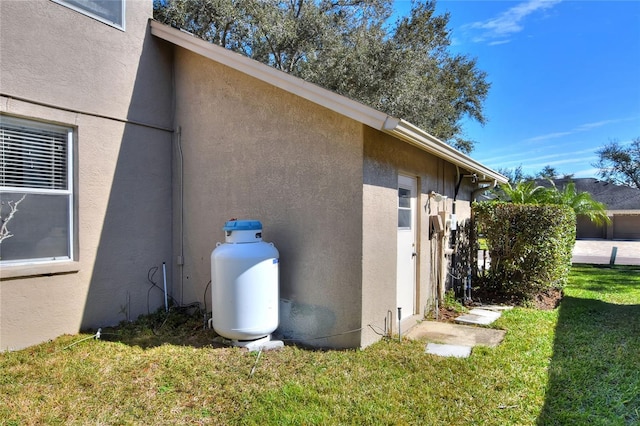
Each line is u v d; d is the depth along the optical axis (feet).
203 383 11.44
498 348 15.01
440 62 63.21
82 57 16.02
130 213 17.88
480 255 34.27
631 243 84.74
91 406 10.11
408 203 19.39
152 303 18.85
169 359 13.15
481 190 32.01
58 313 15.24
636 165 114.52
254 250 14.37
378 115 13.08
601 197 103.24
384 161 15.99
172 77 19.76
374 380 11.88
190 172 19.04
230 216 17.58
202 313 18.38
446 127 57.88
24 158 14.51
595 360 13.83
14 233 14.21
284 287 15.98
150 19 18.75
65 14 15.42
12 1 13.84
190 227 19.12
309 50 43.57
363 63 43.09
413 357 13.73
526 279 25.18
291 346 14.80
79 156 15.97
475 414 10.07
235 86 17.38
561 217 24.94
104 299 16.85
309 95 14.37
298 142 15.64
